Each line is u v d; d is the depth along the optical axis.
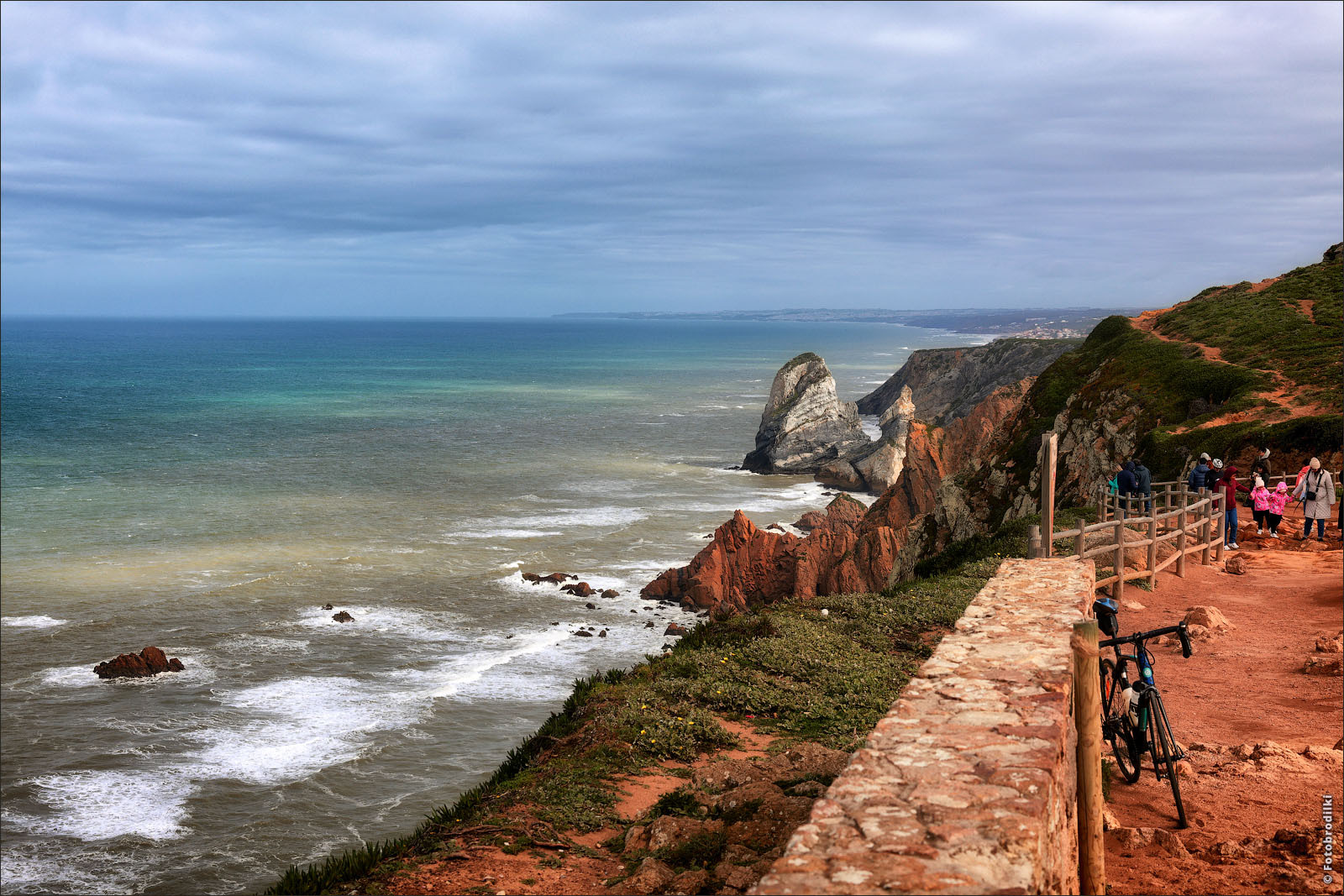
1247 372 48.12
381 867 9.35
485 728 42.00
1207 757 10.48
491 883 8.61
